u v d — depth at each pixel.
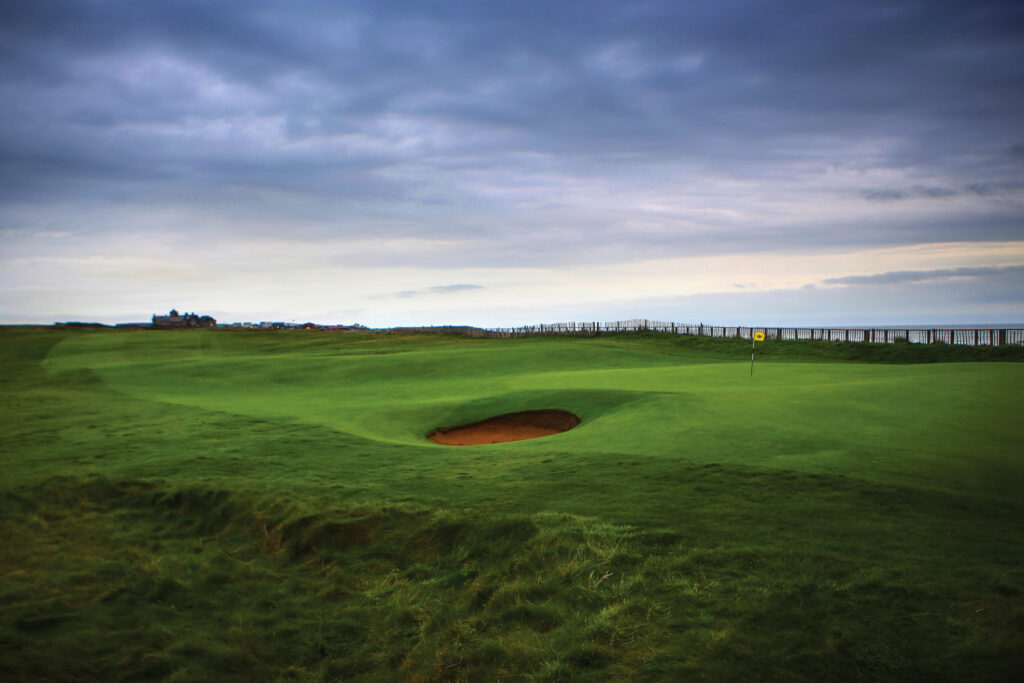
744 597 6.98
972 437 14.16
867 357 48.22
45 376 42.75
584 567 8.17
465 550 9.45
